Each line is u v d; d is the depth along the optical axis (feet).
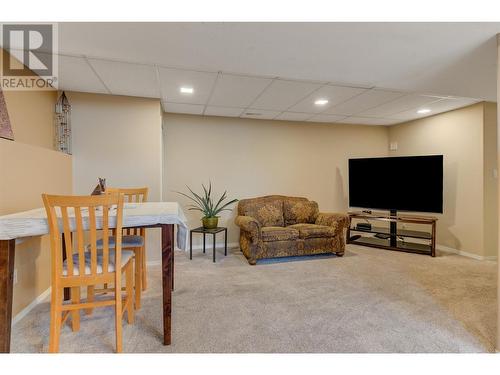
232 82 9.52
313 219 14.40
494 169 12.26
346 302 7.84
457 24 5.90
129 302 6.55
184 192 14.26
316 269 10.84
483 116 12.12
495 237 12.27
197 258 12.47
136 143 11.07
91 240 5.31
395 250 13.66
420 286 9.02
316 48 7.05
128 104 11.01
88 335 6.14
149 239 11.31
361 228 15.07
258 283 9.33
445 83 9.52
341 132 16.71
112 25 5.98
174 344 5.81
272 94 10.85
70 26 6.05
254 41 6.70
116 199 5.28
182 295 8.31
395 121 15.88
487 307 7.52
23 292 7.00
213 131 14.64
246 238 12.19
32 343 5.81
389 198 14.23
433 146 14.40
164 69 8.39
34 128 8.69
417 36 6.41
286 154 15.81
